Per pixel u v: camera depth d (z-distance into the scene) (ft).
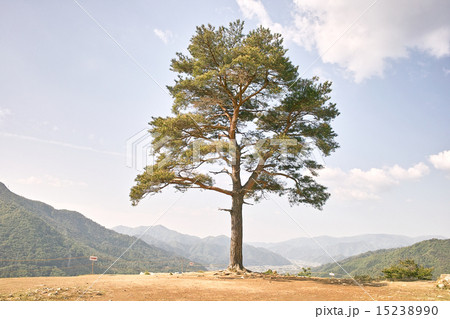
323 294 28.91
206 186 49.75
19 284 29.40
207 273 47.44
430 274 49.70
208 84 48.98
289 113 52.47
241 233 49.73
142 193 45.62
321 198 53.93
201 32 48.52
